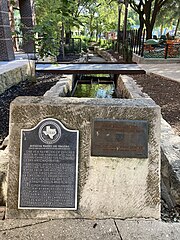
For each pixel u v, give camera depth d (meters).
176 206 1.88
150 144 1.73
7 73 6.18
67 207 1.73
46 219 1.72
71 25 3.16
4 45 8.78
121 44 16.12
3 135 3.51
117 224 1.67
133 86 5.61
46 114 1.74
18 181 1.75
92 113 1.73
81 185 1.74
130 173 1.74
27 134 1.75
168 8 22.95
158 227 1.64
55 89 5.14
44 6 5.07
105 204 1.74
